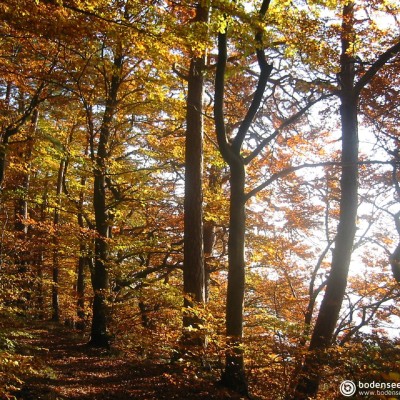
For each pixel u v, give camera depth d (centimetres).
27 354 1044
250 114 886
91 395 845
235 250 871
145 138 1802
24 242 1653
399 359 650
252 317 1154
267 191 1603
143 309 1513
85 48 1127
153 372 1063
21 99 1562
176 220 1855
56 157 1491
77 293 1792
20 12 806
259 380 852
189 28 797
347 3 879
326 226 1455
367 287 1248
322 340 880
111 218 1741
